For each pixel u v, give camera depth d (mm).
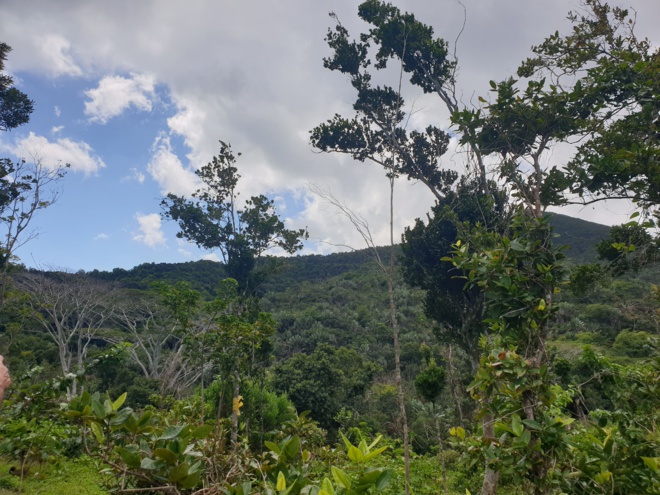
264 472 2723
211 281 53156
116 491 2434
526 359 4008
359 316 45844
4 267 20422
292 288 59062
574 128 5648
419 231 12359
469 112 5949
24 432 5773
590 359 5988
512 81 5875
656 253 5180
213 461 3023
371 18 13648
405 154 13469
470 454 3889
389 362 32625
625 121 5809
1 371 2621
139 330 34219
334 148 14414
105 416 2299
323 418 20000
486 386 3902
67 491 5676
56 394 5801
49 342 31547
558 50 6605
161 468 2303
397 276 38094
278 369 21453
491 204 6633
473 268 4570
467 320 11273
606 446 3510
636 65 5637
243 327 10562
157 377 26031
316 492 2164
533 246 4465
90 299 29688
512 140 5875
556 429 3484
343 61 14062
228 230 16625
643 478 3260
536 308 4211
